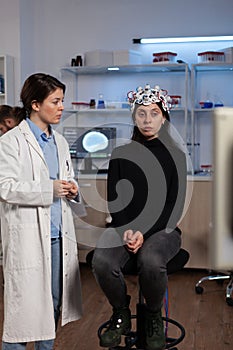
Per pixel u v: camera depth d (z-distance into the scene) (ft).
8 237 5.81
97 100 15.58
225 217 1.70
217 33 14.76
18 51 15.26
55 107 5.95
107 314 9.54
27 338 5.79
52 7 15.74
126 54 14.38
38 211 5.76
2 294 10.91
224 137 1.66
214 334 8.46
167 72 15.07
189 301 10.43
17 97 15.35
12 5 15.19
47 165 5.93
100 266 5.84
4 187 5.57
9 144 5.75
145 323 6.19
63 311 6.15
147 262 5.66
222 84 14.73
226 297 10.25
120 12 15.34
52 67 15.85
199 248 12.68
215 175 1.69
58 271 6.23
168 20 15.06
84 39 15.61
